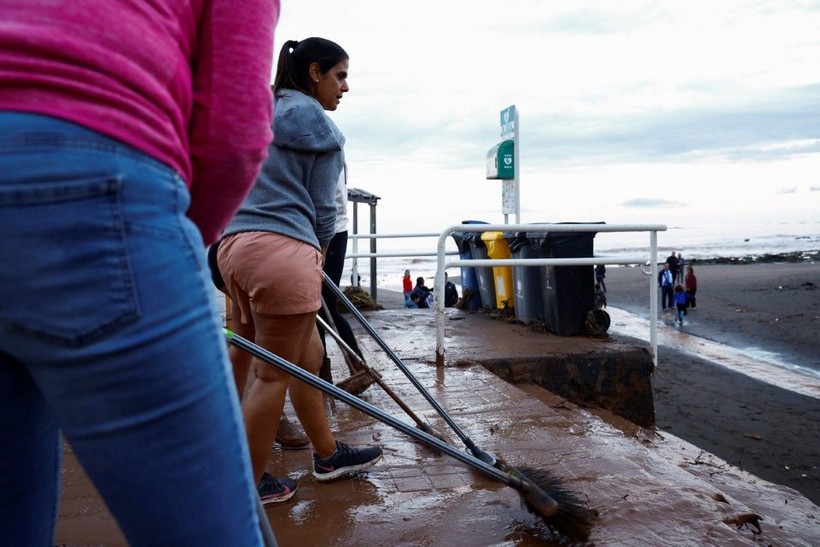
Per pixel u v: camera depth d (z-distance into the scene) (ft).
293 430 12.28
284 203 8.94
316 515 9.27
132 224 2.83
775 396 39.70
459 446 11.94
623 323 74.69
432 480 10.46
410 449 11.88
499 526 8.83
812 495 24.08
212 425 3.07
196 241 3.13
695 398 38.93
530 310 25.96
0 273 2.71
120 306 2.78
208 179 3.55
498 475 8.19
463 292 33.73
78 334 2.75
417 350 21.18
